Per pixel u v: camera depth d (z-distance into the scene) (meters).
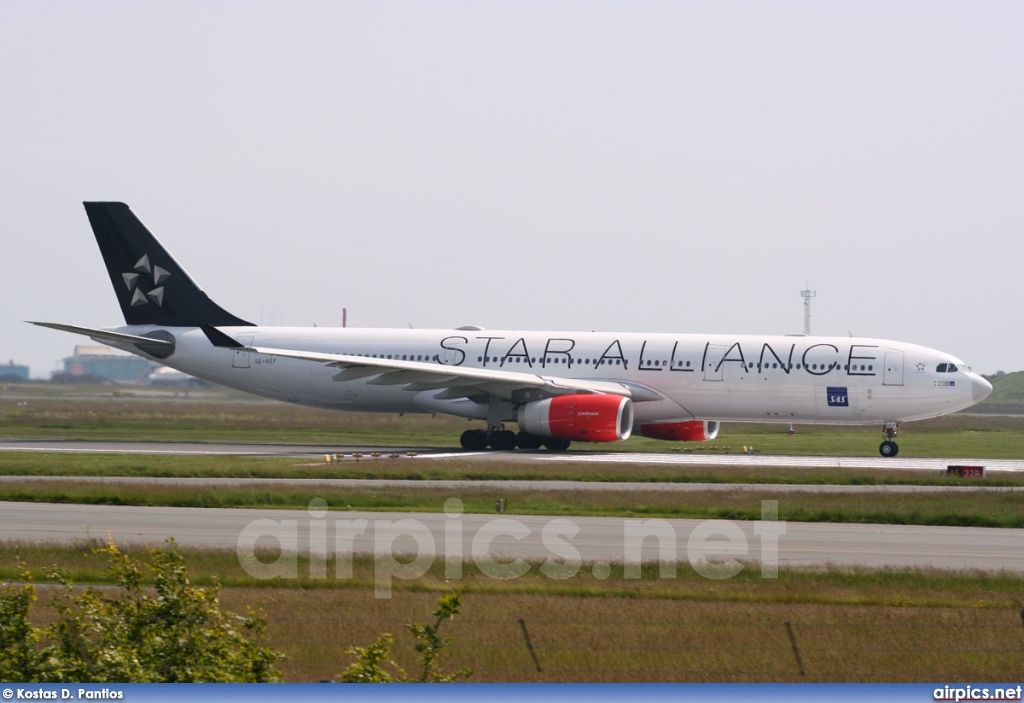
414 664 30.55
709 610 37.00
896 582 42.34
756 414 96.38
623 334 100.50
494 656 31.30
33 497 62.31
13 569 41.53
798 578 42.94
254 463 83.06
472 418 100.69
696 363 96.62
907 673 30.55
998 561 47.00
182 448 101.38
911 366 92.62
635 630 34.06
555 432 92.38
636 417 99.56
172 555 29.47
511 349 101.25
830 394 93.69
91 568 42.28
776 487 71.75
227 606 36.62
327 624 34.22
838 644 32.88
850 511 59.09
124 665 26.19
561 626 34.44
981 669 30.84
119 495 62.12
